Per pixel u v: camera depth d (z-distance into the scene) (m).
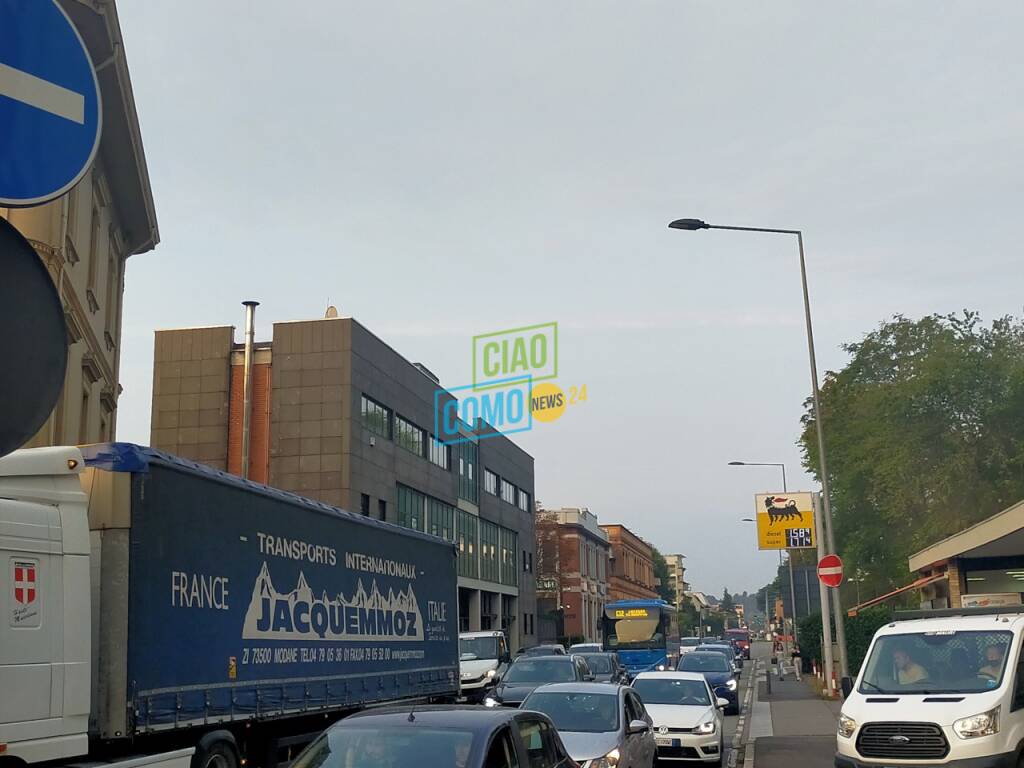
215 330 47.72
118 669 9.82
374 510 47.25
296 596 13.84
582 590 95.62
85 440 25.42
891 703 11.72
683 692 19.97
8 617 8.70
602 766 12.13
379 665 16.72
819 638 44.53
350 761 7.12
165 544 10.67
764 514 35.69
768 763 17.94
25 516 9.06
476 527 63.06
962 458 44.66
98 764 9.62
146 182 27.11
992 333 49.03
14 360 3.28
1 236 3.29
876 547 51.44
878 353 52.09
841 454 50.84
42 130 4.04
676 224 25.77
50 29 4.09
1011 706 11.48
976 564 31.44
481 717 7.66
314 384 45.75
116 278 28.53
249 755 13.05
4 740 8.50
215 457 46.53
